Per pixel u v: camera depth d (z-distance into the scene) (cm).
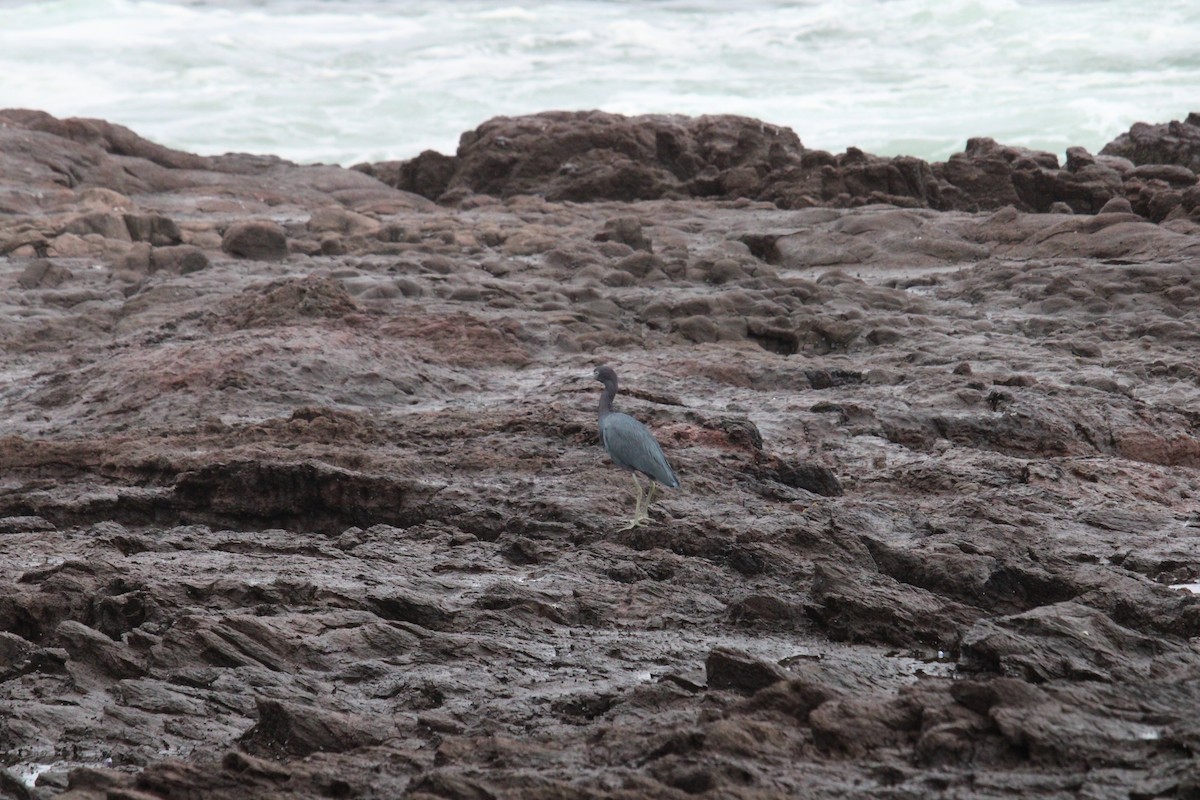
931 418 5291
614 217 10944
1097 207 11612
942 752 2242
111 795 2320
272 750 2559
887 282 8862
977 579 3534
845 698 2433
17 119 13462
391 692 2880
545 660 3042
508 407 5397
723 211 11544
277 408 5459
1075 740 2244
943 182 12206
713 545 3828
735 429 4822
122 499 4303
